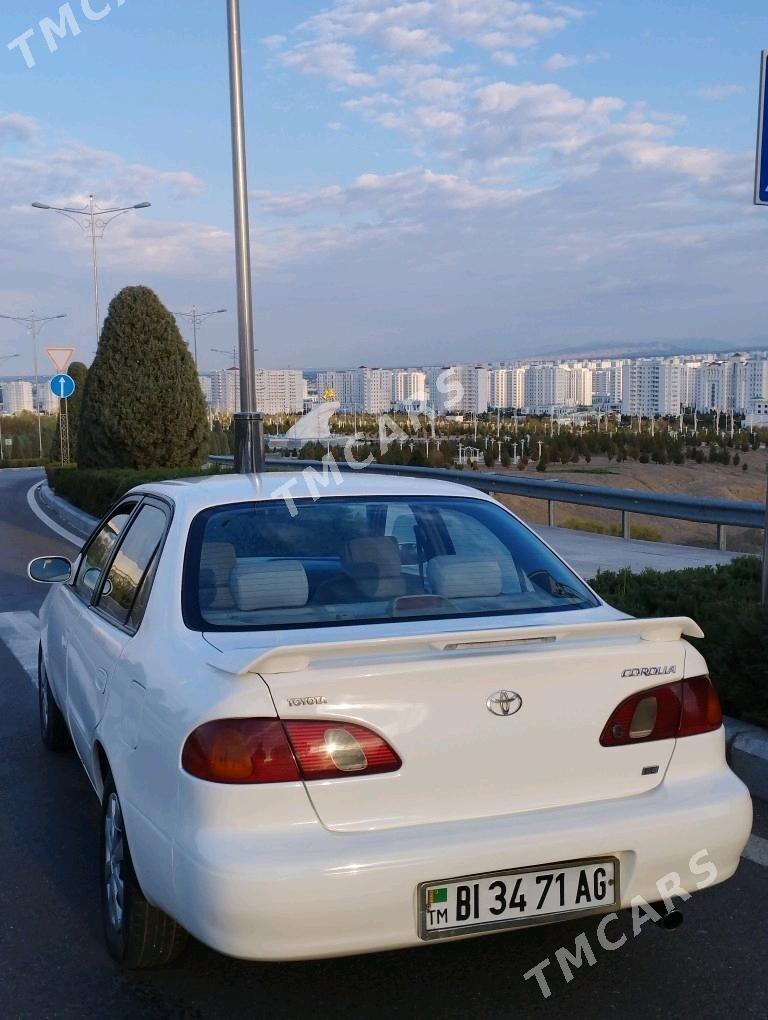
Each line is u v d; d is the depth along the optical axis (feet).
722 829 9.62
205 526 11.72
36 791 16.20
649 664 9.75
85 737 12.68
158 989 10.37
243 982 10.51
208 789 8.66
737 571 24.13
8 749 18.38
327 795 8.70
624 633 9.84
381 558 11.51
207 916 8.50
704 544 43.75
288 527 11.84
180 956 10.96
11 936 11.54
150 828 9.39
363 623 10.49
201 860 8.51
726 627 17.85
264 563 11.23
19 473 136.26
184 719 9.08
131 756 10.13
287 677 8.80
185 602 10.72
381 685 8.86
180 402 67.41
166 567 11.35
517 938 11.41
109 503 55.21
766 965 10.73
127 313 67.05
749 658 16.71
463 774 9.04
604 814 9.30
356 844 8.62
